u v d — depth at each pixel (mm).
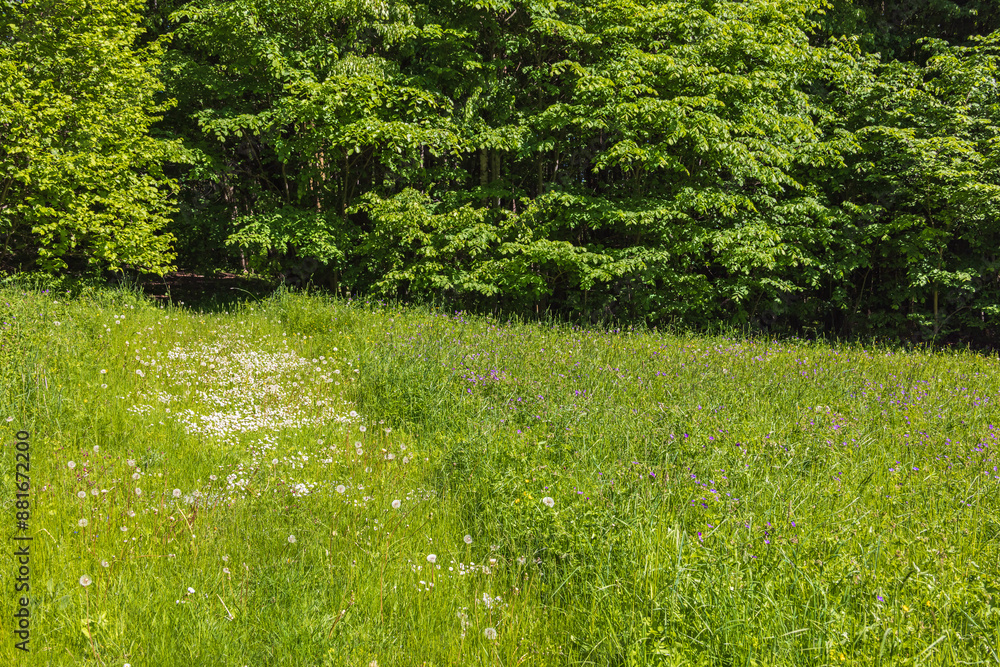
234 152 15633
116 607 2980
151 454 4711
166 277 18562
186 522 3717
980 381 8867
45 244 12312
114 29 12711
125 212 12430
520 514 3893
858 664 2537
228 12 12562
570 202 13203
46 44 12016
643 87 12719
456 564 3613
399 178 14945
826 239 14492
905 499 4449
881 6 18594
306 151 13352
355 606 3139
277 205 14547
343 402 6500
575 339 9883
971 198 14094
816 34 17219
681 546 3271
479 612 3193
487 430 5289
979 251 15820
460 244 12914
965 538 3844
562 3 13711
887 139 15055
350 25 13859
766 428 5680
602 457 4871
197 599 3088
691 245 13555
